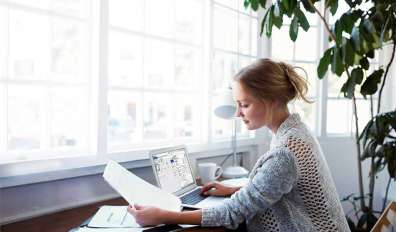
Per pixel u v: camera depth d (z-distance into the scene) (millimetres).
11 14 1358
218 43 2492
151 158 1472
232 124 2508
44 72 1484
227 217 1097
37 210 1354
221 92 2041
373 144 2180
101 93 1570
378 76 2203
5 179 1238
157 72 2059
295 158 1062
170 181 1522
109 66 1760
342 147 3008
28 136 1436
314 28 3008
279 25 2150
